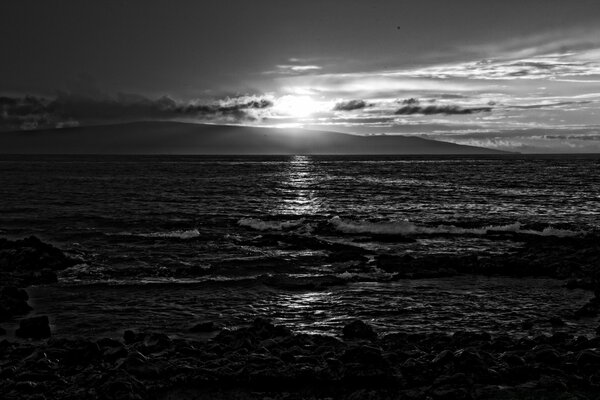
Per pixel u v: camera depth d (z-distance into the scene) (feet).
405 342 46.26
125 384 36.14
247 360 40.81
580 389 36.73
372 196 208.85
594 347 44.55
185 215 149.59
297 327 54.85
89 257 90.48
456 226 128.88
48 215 146.41
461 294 67.97
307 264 85.92
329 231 118.42
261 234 115.75
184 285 72.23
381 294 67.92
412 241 107.14
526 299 65.67
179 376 38.88
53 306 62.59
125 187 249.34
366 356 40.22
